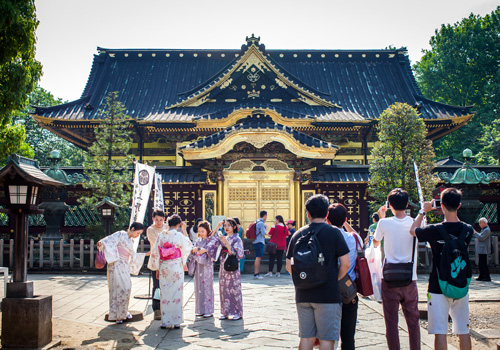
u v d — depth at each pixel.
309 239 5.20
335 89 34.06
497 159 38.59
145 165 12.85
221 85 30.22
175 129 28.52
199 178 20.92
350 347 5.95
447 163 27.36
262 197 20.50
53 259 16.91
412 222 6.13
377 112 31.34
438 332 5.64
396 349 5.98
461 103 50.31
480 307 10.42
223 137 20.47
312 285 5.06
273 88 30.66
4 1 10.52
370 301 10.92
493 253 17.47
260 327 8.41
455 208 5.80
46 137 51.31
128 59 36.47
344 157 29.94
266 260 18.47
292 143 19.92
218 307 10.49
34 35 12.30
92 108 29.92
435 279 5.71
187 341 7.43
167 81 34.94
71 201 20.00
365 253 7.12
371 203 19.69
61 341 7.38
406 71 36.22
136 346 7.12
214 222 18.91
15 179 7.09
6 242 18.03
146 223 20.52
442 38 51.66
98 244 8.61
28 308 6.88
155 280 9.28
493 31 49.22
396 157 18.33
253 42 30.02
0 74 12.21
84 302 10.91
